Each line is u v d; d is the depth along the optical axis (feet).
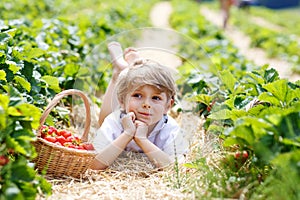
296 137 10.12
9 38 15.38
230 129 10.80
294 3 195.11
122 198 11.23
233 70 22.63
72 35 24.29
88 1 62.44
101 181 12.26
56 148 11.93
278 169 10.49
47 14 43.32
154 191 11.55
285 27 80.69
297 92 12.80
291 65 34.55
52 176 12.17
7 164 9.84
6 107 10.05
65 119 15.90
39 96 14.82
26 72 14.92
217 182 11.21
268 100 12.97
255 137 10.64
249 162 11.59
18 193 8.86
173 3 92.94
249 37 53.01
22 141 10.03
